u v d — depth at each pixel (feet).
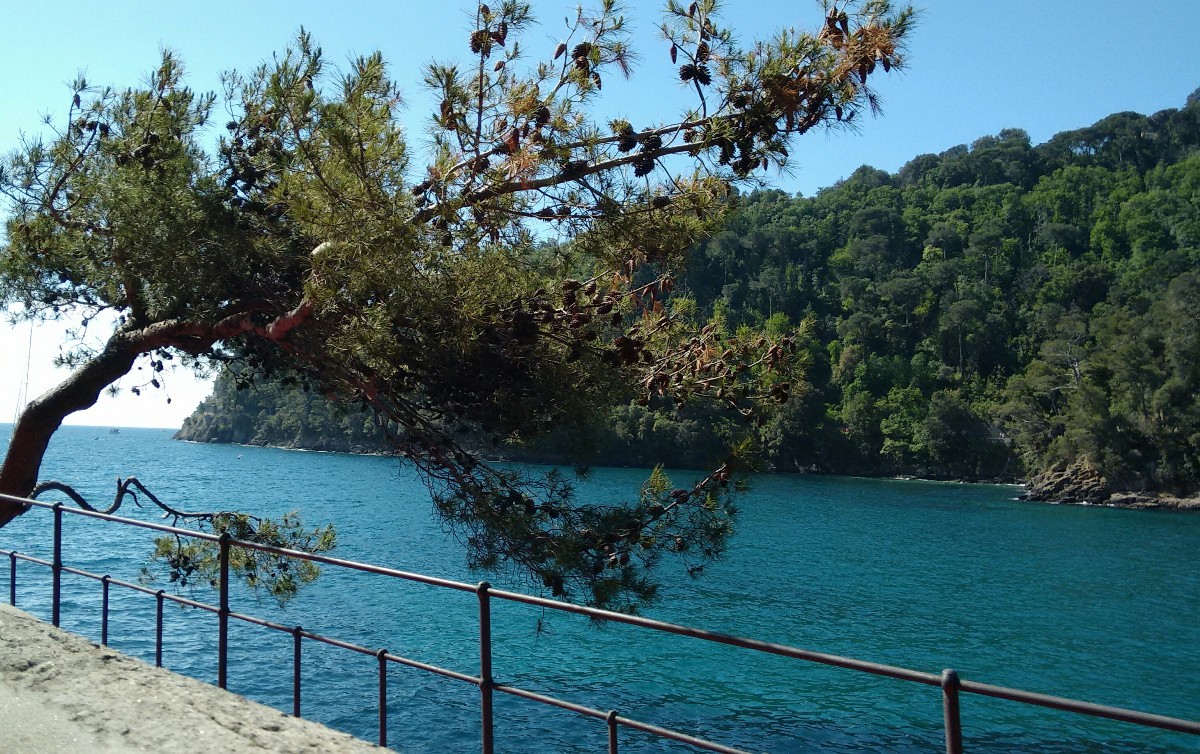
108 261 24.95
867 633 77.77
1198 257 471.21
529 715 48.44
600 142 19.26
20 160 25.21
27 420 26.32
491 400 23.00
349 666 56.24
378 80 20.42
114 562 90.58
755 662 61.11
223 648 18.65
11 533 111.65
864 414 391.24
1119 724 51.44
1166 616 96.94
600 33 19.01
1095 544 178.29
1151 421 292.20
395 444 24.21
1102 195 588.50
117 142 23.53
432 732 45.60
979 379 440.86
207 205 22.63
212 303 24.08
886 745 46.01
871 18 17.31
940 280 501.15
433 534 130.52
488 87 19.66
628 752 43.47
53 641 18.33
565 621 71.20
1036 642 79.15
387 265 19.33
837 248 583.99
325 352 23.15
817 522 195.21
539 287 21.56
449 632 66.03
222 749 13.52
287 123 22.39
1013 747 46.93
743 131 18.06
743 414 23.24
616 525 22.45
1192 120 648.38
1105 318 359.87
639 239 20.42
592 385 23.04
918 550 151.84
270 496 195.83
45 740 13.38
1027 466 351.67
